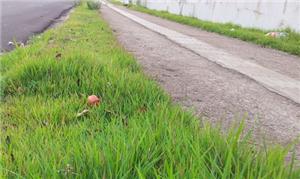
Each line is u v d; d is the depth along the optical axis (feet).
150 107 9.09
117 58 15.38
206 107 11.40
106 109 8.91
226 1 65.46
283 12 46.85
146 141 6.03
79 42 21.72
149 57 20.71
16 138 6.73
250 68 20.77
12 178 5.35
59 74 11.20
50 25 38.75
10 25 35.19
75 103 9.30
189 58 22.11
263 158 5.71
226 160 5.54
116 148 5.82
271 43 37.76
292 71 21.85
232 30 49.03
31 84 10.73
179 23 67.26
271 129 9.89
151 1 133.18
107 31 31.76
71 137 6.81
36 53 15.37
